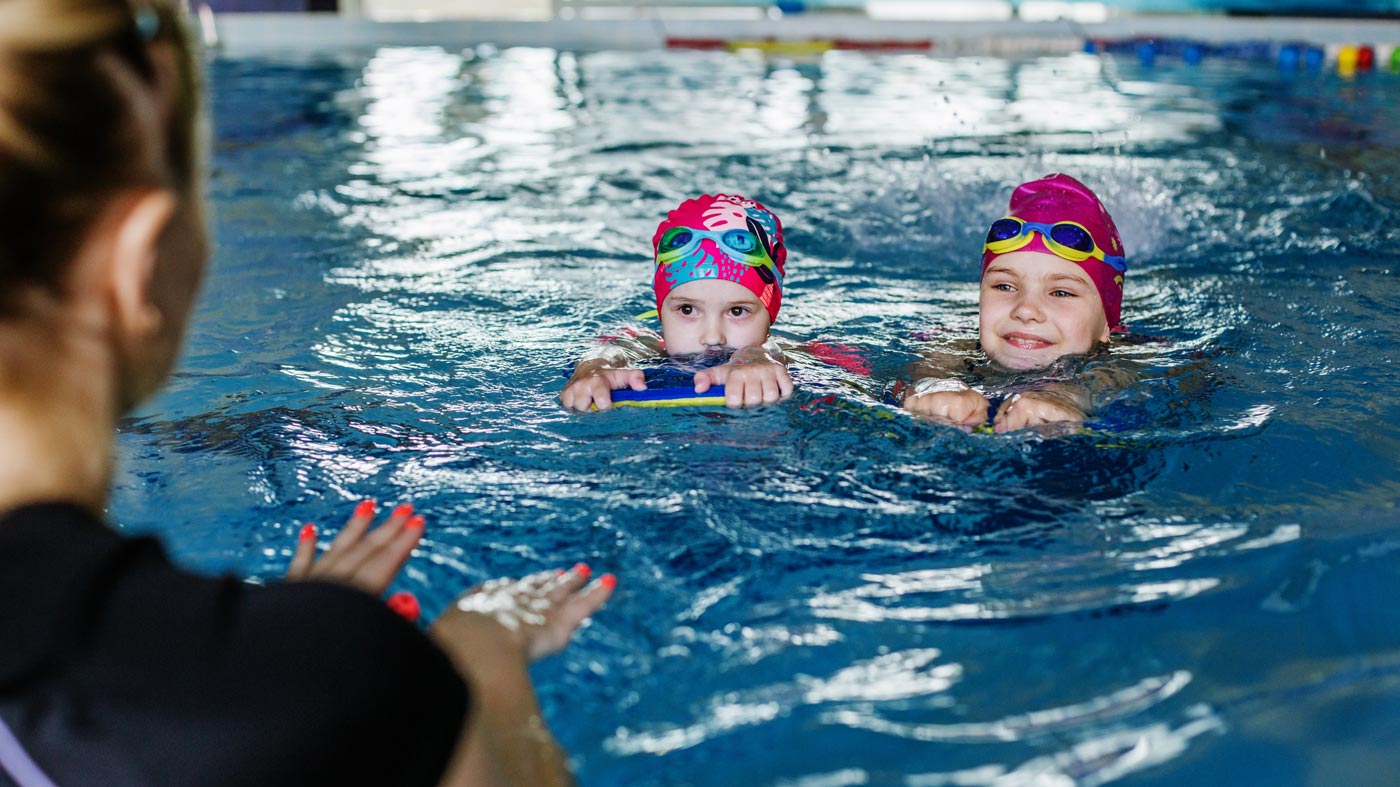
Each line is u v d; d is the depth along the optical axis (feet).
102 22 2.46
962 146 17.83
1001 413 7.23
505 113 21.53
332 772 2.59
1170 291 10.36
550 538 5.62
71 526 2.66
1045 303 8.55
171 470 6.42
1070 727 4.00
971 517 5.81
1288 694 4.15
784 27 33.86
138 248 2.54
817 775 3.81
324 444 6.82
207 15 31.99
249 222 13.00
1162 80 25.49
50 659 2.51
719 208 9.23
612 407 7.52
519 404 7.58
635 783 3.82
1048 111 21.30
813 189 14.92
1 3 2.34
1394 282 10.52
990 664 4.42
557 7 38.86
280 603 2.76
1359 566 5.06
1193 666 4.35
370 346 8.75
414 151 17.76
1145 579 5.05
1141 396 7.51
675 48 32.53
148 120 2.56
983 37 32.94
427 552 5.48
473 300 10.10
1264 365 8.16
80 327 2.59
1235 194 14.20
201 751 2.49
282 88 24.11
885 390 7.93
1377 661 4.35
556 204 14.24
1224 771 3.74
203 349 8.59
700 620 4.83
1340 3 34.81
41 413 2.58
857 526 5.71
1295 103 21.97
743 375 7.70
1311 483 6.08
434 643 2.93
